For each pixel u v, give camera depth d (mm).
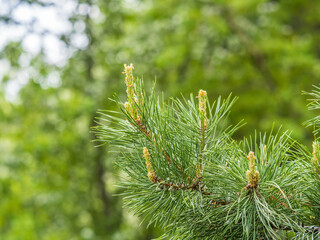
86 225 7492
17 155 6992
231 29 8539
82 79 7344
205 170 1261
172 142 1287
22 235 7004
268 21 8734
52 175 7566
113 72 7535
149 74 7953
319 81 8148
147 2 8500
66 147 7223
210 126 1315
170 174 1277
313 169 1271
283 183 1219
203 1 8328
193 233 1307
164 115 1328
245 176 1230
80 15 6910
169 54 7621
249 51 8516
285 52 8391
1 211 7312
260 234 1280
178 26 8305
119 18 7438
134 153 1331
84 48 7223
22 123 7227
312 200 1278
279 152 1277
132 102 1312
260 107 7988
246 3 8258
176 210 1302
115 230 6926
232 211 1268
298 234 1227
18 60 6789
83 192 7512
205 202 1291
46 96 7016
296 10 9352
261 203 1176
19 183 7262
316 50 9531
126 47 7812
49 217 7598
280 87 8273
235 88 8438
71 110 6789
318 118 1333
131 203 1327
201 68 8453
